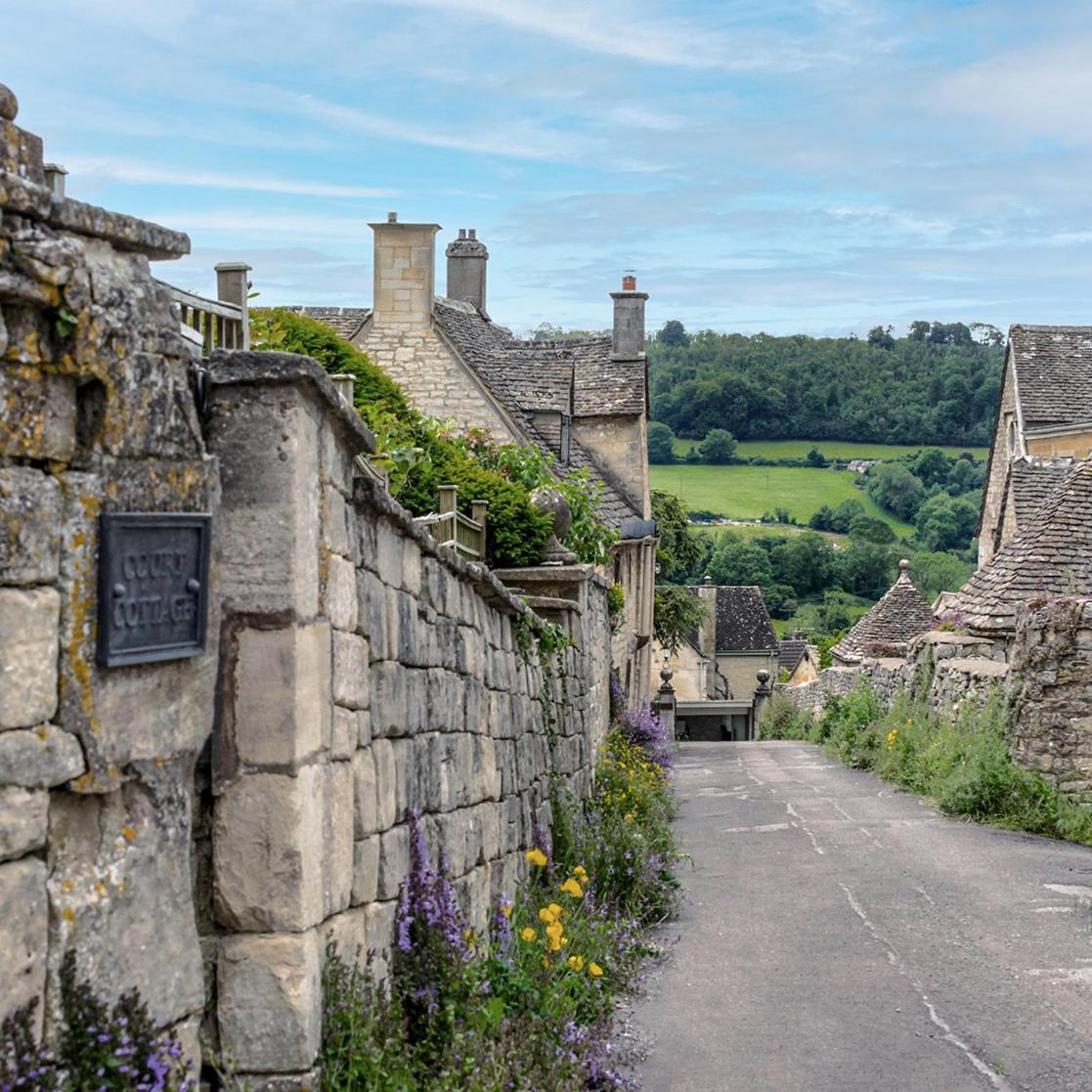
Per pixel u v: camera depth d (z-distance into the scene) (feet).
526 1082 18.39
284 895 14.85
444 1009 18.70
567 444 83.87
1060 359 111.14
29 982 11.64
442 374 79.25
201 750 14.75
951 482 301.84
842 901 32.99
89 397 12.50
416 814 20.26
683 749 97.35
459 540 39.65
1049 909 31.37
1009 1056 21.57
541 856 25.40
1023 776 45.01
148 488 13.17
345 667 17.07
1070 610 44.75
